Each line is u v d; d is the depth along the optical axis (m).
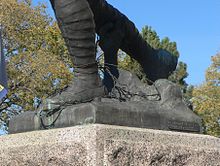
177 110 3.98
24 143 3.59
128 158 3.18
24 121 3.85
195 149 3.68
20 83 22.70
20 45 24.20
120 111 3.41
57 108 3.55
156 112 3.70
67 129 3.25
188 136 3.71
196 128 4.04
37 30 24.67
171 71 4.78
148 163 3.29
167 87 4.00
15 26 23.83
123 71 4.22
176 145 3.55
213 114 31.41
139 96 4.02
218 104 31.27
